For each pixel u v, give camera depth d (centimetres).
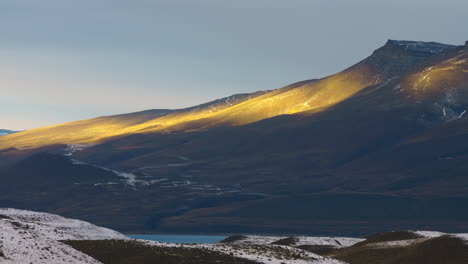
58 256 5741
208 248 6812
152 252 6625
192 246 7044
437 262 8512
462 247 8631
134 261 6412
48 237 6806
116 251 6781
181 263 6238
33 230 7025
